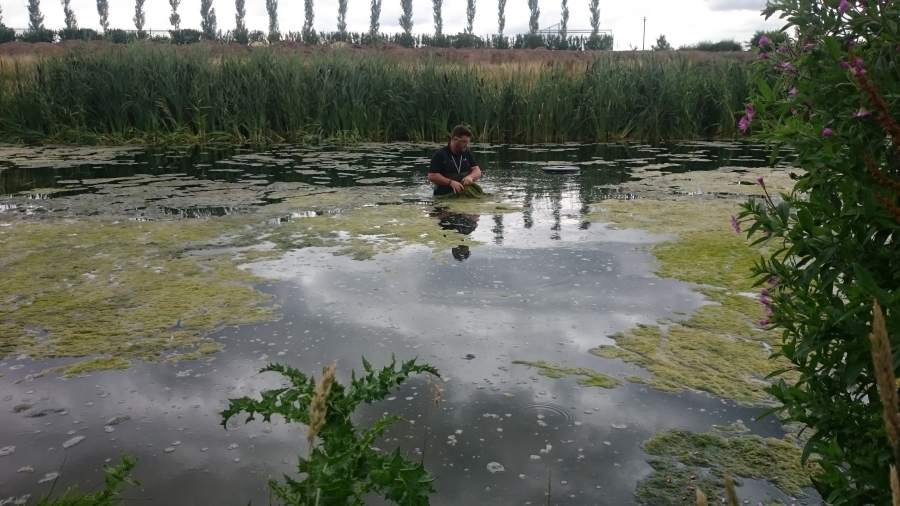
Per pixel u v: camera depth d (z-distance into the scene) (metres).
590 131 15.75
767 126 2.09
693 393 3.12
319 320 4.00
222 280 4.76
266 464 2.57
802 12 2.06
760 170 10.31
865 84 1.57
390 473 1.76
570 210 7.24
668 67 15.95
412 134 15.41
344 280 4.75
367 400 1.91
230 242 5.84
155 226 6.43
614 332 3.83
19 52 24.86
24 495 2.38
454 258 5.32
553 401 3.04
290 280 4.76
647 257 5.35
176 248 5.64
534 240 5.90
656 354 3.54
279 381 3.23
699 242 5.80
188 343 3.69
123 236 6.04
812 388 1.92
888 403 0.79
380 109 15.25
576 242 5.83
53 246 5.69
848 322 1.70
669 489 2.41
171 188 8.66
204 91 14.80
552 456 2.61
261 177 9.72
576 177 9.73
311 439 1.13
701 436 2.76
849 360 1.78
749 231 2.05
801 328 1.96
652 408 2.98
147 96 14.66
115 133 14.49
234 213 7.05
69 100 14.55
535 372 3.32
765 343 3.68
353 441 1.85
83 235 6.07
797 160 1.98
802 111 2.06
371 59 15.83
